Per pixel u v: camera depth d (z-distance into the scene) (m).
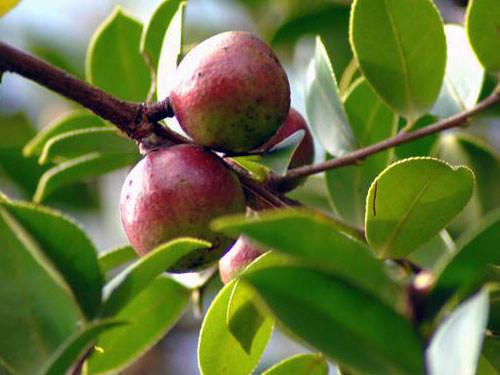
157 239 0.43
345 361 0.35
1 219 0.39
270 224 0.35
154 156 0.44
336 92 0.49
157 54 0.50
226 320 0.44
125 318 0.48
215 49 0.44
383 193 0.42
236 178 0.44
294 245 0.35
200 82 0.43
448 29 0.52
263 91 0.43
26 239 0.39
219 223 0.35
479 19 0.48
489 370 0.44
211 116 0.43
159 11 0.50
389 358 0.35
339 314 0.35
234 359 0.45
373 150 0.48
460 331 0.33
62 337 0.39
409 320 0.36
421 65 0.48
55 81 0.42
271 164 0.44
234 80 0.43
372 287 0.36
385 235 0.43
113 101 0.43
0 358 0.39
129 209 0.44
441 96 0.52
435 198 0.42
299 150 0.50
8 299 0.39
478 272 0.36
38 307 0.39
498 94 0.48
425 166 0.42
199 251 0.44
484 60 0.48
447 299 0.36
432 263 0.50
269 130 0.44
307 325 0.35
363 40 0.48
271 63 0.44
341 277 0.36
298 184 0.48
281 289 0.35
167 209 0.43
